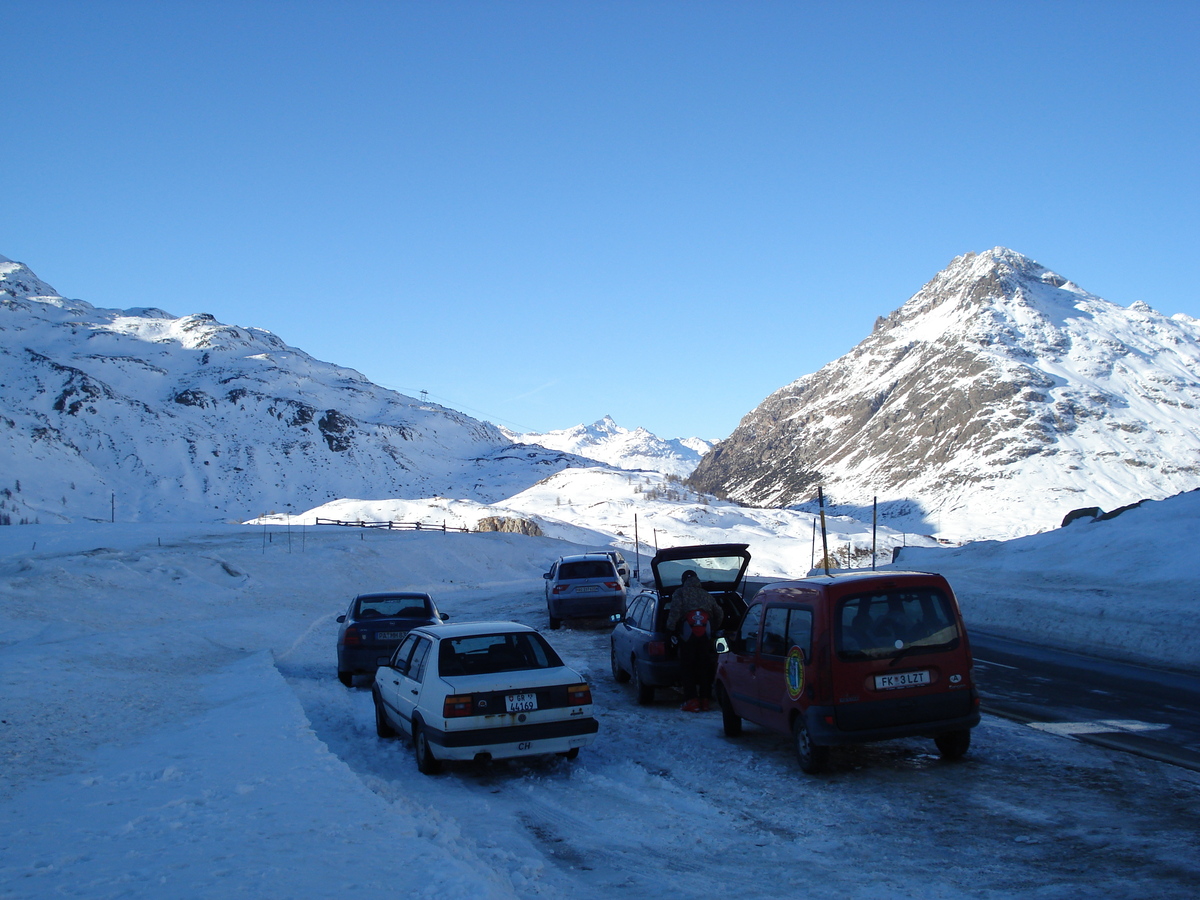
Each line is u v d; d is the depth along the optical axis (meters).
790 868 5.46
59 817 5.88
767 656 8.88
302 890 4.38
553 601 22.78
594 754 9.16
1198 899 4.70
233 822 5.66
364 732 10.54
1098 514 33.25
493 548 63.25
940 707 7.81
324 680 15.16
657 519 127.00
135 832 5.50
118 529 67.75
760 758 8.68
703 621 11.48
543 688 8.28
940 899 4.82
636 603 14.04
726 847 5.95
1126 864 5.27
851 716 7.68
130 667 14.09
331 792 6.43
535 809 7.05
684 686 11.65
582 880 5.31
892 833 6.11
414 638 9.79
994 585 25.69
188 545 51.28
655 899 4.96
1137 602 18.19
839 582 8.02
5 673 11.84
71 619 21.41
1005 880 5.09
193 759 7.59
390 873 4.64
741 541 112.12
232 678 13.37
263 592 32.81
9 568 27.38
